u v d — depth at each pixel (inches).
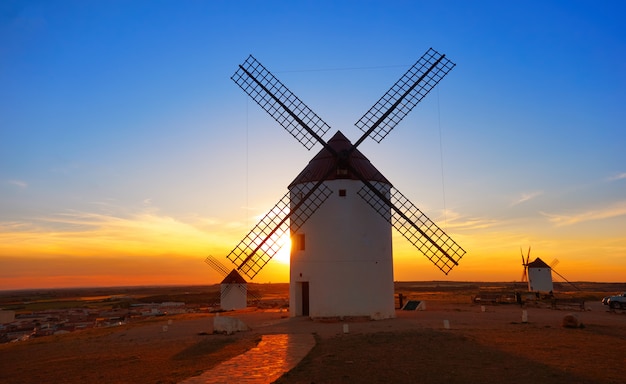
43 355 771.4
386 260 1104.8
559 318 1061.1
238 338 778.2
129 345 794.8
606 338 716.7
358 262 1068.5
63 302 4473.4
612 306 1485.0
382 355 574.2
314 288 1067.9
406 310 1326.3
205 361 578.2
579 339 703.1
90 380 515.8
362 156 1167.6
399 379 449.1
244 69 1254.9
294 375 471.8
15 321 2105.1
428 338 708.7
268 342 704.4
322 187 1101.7
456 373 472.7
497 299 1779.0
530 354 577.0
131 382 482.9
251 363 540.1
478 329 824.3
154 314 2128.4
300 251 1110.4
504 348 621.0
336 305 1051.3
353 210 1090.1
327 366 511.8
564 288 4493.1
